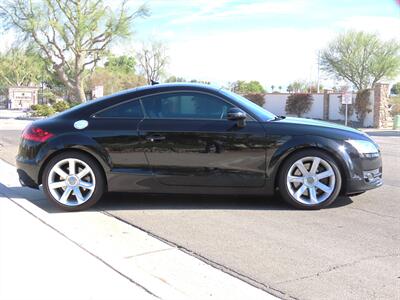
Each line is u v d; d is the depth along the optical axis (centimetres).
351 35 4944
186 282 416
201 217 620
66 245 484
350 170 634
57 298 371
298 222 594
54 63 4372
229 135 634
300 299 386
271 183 641
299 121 668
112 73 6288
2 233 520
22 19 4091
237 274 435
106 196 738
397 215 630
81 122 653
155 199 718
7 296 374
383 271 442
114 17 4256
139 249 499
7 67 7812
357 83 4997
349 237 538
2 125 2934
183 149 638
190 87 660
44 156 645
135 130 642
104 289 386
